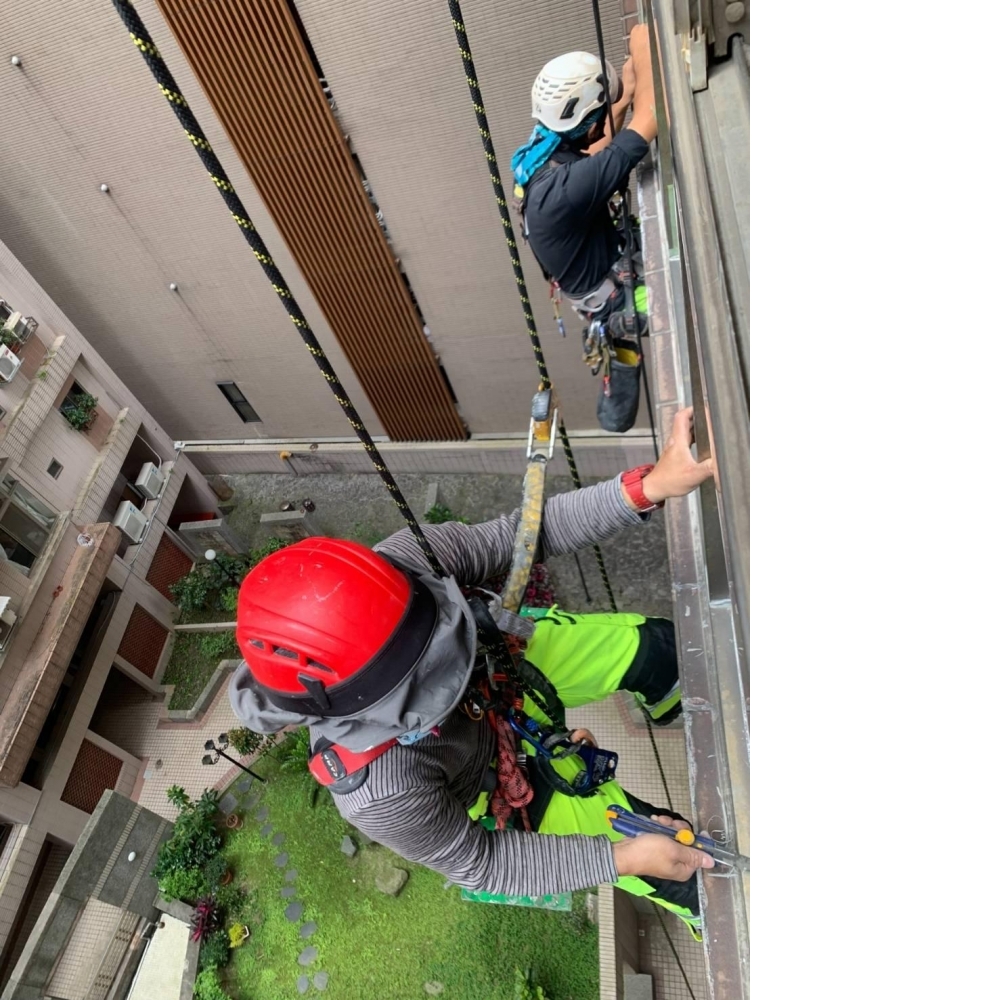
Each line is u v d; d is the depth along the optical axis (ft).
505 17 18.11
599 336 11.44
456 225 24.48
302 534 38.42
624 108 10.66
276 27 18.76
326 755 6.61
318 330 30.32
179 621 38.65
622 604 30.71
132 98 22.16
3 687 28.78
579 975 21.75
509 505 36.11
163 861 27.78
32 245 28.94
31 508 31.01
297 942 25.43
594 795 8.90
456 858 6.66
